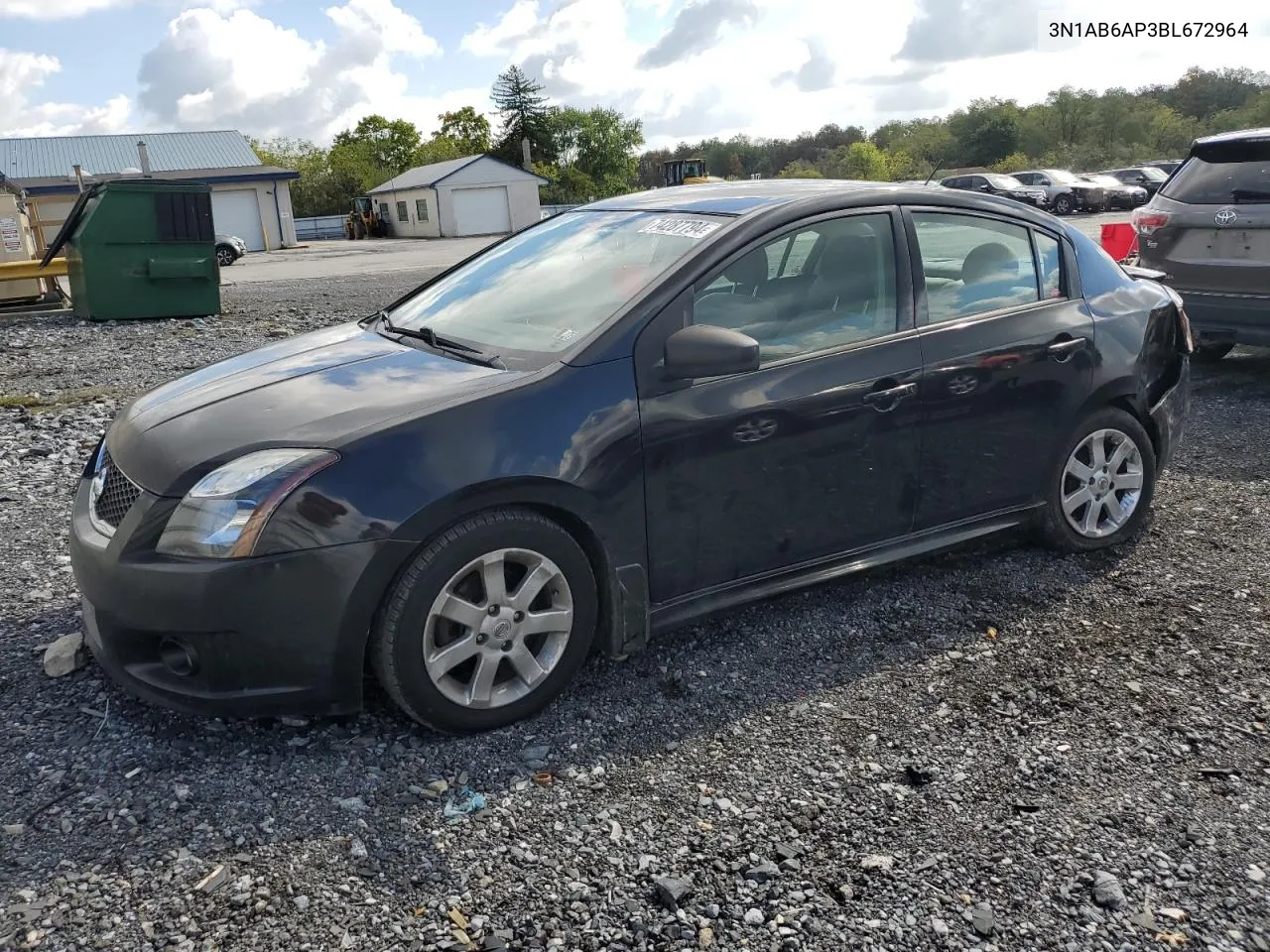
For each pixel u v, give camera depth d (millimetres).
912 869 2518
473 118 99375
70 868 2508
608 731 3145
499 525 3002
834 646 3688
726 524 3447
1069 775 2895
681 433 3277
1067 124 79312
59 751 3004
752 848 2598
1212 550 4473
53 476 5895
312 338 4043
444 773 2922
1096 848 2584
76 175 20891
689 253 3453
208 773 2902
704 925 2336
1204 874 2488
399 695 2967
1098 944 2271
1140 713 3213
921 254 3895
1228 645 3635
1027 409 4094
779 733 3131
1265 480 5371
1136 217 7777
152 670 2955
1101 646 3658
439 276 4453
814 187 3941
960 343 3895
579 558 3182
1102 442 4414
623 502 3205
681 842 2623
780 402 3459
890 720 3199
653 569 3340
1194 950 2252
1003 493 4145
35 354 10273
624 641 3316
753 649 3672
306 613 2807
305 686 2879
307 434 2916
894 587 4164
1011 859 2551
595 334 3242
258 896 2420
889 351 3727
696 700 3328
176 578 2775
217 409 3186
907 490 3855
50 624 3850
